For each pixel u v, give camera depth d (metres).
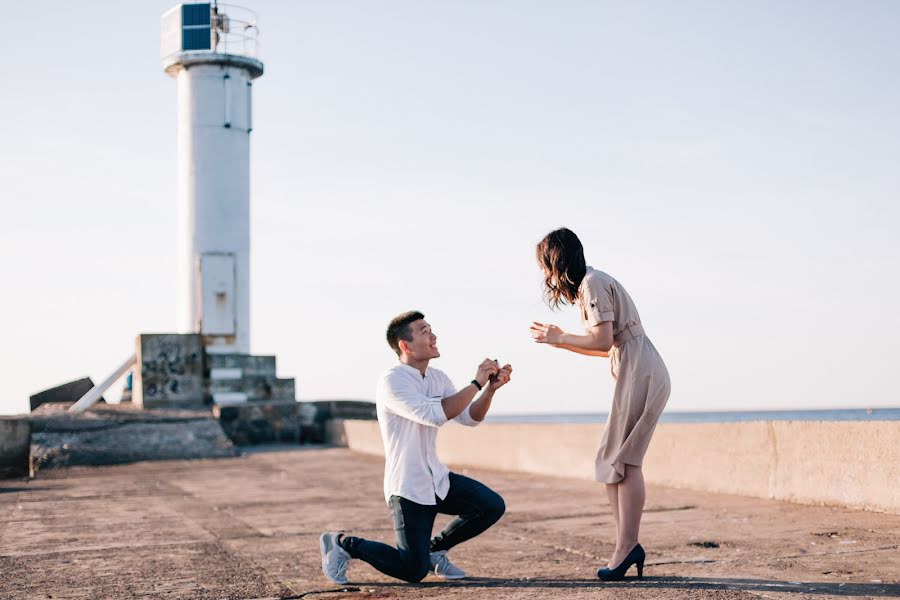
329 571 4.39
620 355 4.25
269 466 13.38
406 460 4.22
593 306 4.18
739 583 4.04
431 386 4.38
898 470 6.15
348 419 18.30
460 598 3.97
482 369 4.17
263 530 6.55
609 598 3.80
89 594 4.36
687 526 6.01
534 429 10.78
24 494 9.68
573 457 10.04
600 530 6.08
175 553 5.55
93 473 13.02
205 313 20.83
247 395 19.84
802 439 6.97
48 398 21.70
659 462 8.57
